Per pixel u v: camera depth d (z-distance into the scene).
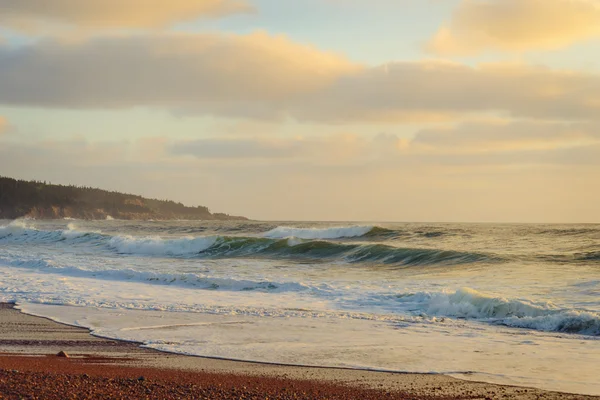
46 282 21.34
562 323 13.30
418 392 8.44
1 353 10.71
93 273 23.86
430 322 14.05
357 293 18.30
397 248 31.69
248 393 8.19
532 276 21.33
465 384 8.88
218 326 13.48
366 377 9.24
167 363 10.06
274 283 19.80
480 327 13.45
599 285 18.11
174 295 18.36
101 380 8.58
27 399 7.50
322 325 13.63
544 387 8.73
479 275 22.58
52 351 10.95
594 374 9.46
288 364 10.09
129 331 12.90
